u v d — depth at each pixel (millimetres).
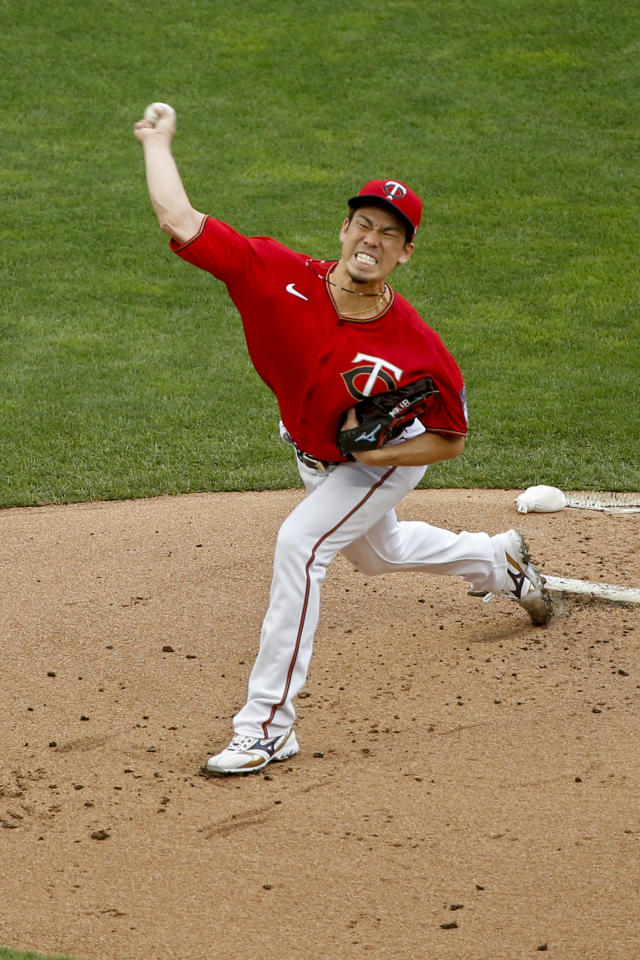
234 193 51156
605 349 38281
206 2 69688
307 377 14547
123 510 26234
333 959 11156
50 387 35312
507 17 67062
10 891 12391
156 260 46188
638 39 64312
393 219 13805
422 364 14438
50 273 44531
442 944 11367
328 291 14305
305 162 54188
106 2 69250
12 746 15766
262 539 23875
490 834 13422
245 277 14203
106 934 11609
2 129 56812
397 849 13180
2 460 30000
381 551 17297
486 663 18359
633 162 53594
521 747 15641
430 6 68812
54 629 19703
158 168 14219
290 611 15281
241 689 17734
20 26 66250
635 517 25312
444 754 15516
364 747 15844
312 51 64438
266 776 15078
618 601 20578
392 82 61250
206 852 13188
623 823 13516
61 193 51438
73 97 59812
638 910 11789
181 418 33188
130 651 18938
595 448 30688
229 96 60312
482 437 31656
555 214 49406
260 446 31234
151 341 39312
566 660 18453
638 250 46188
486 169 53312
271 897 12273
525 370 36688
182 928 11719
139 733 16250
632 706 16812
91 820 13898
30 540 23938
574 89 60188
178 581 21750
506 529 24438
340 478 15633
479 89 60469
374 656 18766
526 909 11914
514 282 43906
